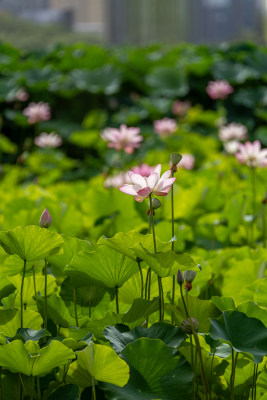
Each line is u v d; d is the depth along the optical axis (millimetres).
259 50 20281
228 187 10266
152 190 5191
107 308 5562
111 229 7480
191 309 5203
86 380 4895
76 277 5355
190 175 10102
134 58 19594
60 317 5547
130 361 4855
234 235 7777
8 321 5207
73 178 17000
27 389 4988
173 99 19438
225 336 4898
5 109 19047
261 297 5609
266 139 17719
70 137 17859
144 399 4742
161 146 17312
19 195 9781
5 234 5137
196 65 19094
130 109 19047
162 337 5012
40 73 19359
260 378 5020
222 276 6582
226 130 11992
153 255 4996
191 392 4801
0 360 4789
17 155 18531
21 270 5555
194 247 7164
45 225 5238
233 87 19391
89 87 19016
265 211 7703
